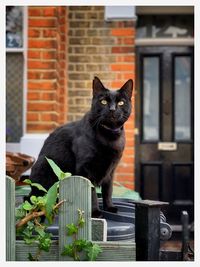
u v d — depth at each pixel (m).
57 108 5.69
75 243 2.47
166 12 6.61
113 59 6.07
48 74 5.55
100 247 2.50
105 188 3.27
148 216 2.66
